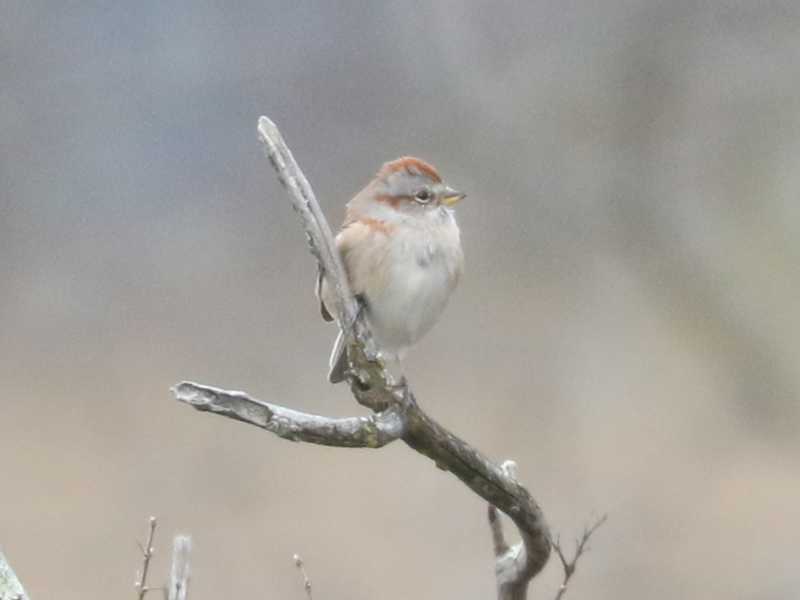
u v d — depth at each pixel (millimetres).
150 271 19781
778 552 12703
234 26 19969
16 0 19828
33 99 20078
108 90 20188
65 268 19859
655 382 15961
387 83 19219
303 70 19688
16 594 4641
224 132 20250
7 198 19969
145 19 20094
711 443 14875
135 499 14133
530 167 17875
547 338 17062
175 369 17422
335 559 12820
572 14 17766
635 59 17312
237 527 13477
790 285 16094
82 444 15484
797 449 14789
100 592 12297
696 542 12953
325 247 4949
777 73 17016
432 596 12250
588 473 14344
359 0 19375
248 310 18844
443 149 18672
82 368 17531
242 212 20297
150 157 20344
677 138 17234
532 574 5117
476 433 15367
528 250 17984
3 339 18344
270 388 16969
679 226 16953
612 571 12289
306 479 14617
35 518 13789
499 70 18359
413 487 14445
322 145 19422
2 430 15844
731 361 15734
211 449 15320
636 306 17031
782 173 16891
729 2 17016
